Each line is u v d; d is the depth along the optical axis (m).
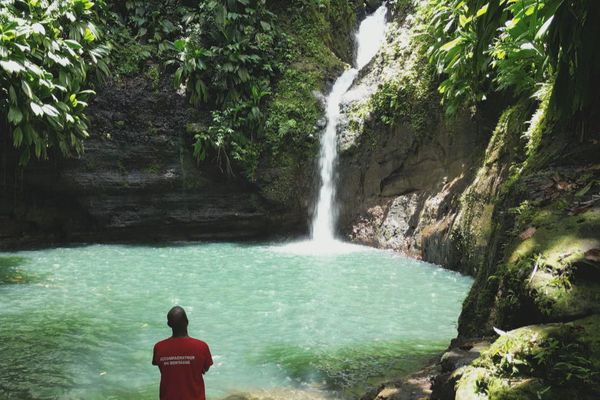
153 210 15.55
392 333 7.30
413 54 13.96
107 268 11.67
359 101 15.24
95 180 14.83
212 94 16.52
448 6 10.38
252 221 16.16
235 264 12.15
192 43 16.20
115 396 5.35
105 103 15.24
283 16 18.55
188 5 17.81
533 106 9.28
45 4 13.69
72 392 5.42
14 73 12.05
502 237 5.41
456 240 11.32
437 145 13.03
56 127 12.71
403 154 13.84
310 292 9.52
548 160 6.14
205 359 3.77
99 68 15.11
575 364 3.10
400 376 5.77
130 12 17.02
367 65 15.84
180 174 15.69
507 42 8.57
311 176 16.23
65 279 10.52
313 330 7.43
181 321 3.85
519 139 9.30
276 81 17.08
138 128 15.47
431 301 8.91
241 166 15.89
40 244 15.04
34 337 7.07
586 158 5.70
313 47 18.05
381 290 9.65
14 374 5.84
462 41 9.50
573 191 5.08
